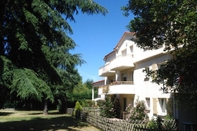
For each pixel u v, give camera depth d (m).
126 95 20.62
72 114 23.61
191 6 4.23
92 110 20.44
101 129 13.17
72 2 11.84
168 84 6.34
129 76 20.56
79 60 21.70
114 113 20.00
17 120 19.08
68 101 29.17
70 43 13.42
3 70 8.94
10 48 11.36
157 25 5.88
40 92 9.81
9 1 9.93
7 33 10.14
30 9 10.98
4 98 10.64
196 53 5.25
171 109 12.77
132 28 6.48
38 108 35.28
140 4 6.04
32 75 9.87
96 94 42.97
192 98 6.23
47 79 12.51
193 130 12.07
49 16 10.81
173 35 5.79
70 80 26.08
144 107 15.94
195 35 4.08
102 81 31.45
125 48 22.02
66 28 11.72
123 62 19.08
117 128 10.79
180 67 5.85
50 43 12.59
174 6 4.65
